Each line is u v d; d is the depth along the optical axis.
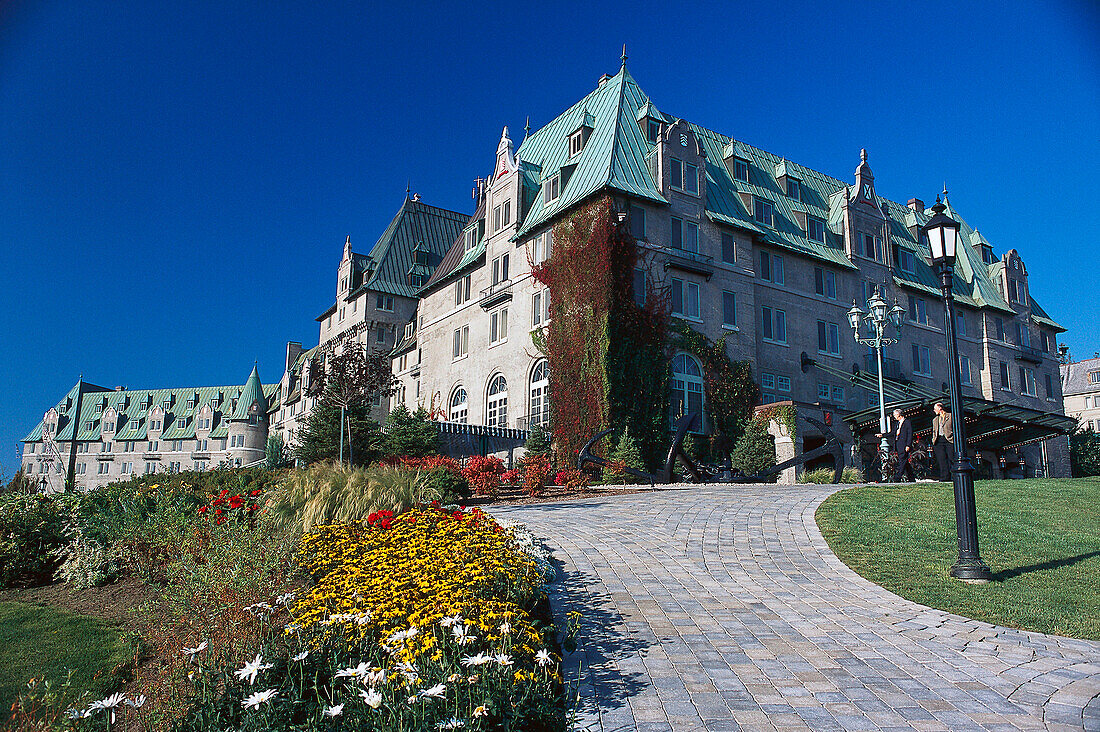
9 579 10.67
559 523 14.08
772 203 43.72
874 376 43.28
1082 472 58.22
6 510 11.45
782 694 6.11
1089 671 6.65
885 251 48.31
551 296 35.97
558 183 38.53
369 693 4.25
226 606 6.61
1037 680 6.43
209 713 4.56
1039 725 5.46
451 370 45.38
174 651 6.31
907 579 10.09
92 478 107.25
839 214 47.31
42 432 111.50
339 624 5.79
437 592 6.38
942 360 50.25
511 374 39.00
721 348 37.25
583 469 25.92
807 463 33.88
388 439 30.55
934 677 6.52
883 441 25.72
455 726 4.23
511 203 40.97
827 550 11.74
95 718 4.94
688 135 39.06
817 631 7.87
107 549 10.80
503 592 7.30
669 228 37.09
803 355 41.94
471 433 33.88
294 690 4.71
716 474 26.09
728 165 44.03
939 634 7.79
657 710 5.75
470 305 44.34
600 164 36.66
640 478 27.67
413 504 12.02
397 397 53.41
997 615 8.47
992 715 5.66
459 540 8.77
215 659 5.44
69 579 10.42
